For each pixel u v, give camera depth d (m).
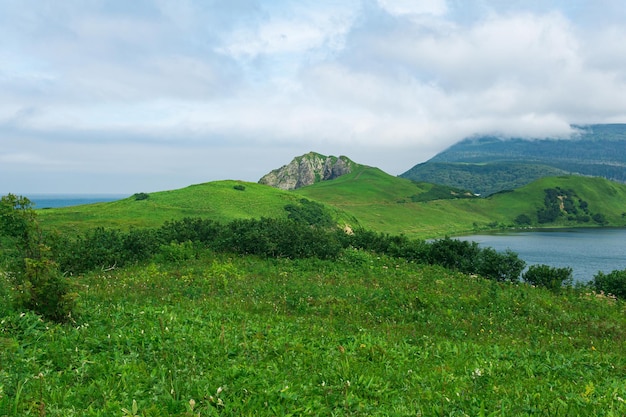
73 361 7.95
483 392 8.15
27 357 8.02
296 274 26.83
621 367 11.03
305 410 6.59
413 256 36.84
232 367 8.03
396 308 18.12
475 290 24.95
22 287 10.91
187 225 39.66
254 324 12.81
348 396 7.16
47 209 103.44
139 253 30.34
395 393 7.82
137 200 112.00
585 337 15.86
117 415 5.81
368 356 10.09
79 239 29.05
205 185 133.62
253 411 6.48
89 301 14.52
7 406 5.94
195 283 21.61
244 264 29.88
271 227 37.19
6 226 12.21
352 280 26.00
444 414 6.96
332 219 127.56
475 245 35.78
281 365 8.79
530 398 7.84
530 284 32.06
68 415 5.79
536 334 15.66
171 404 6.37
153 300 16.31
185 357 8.66
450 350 11.68
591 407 7.40
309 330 12.80
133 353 8.55
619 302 25.86
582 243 139.38
